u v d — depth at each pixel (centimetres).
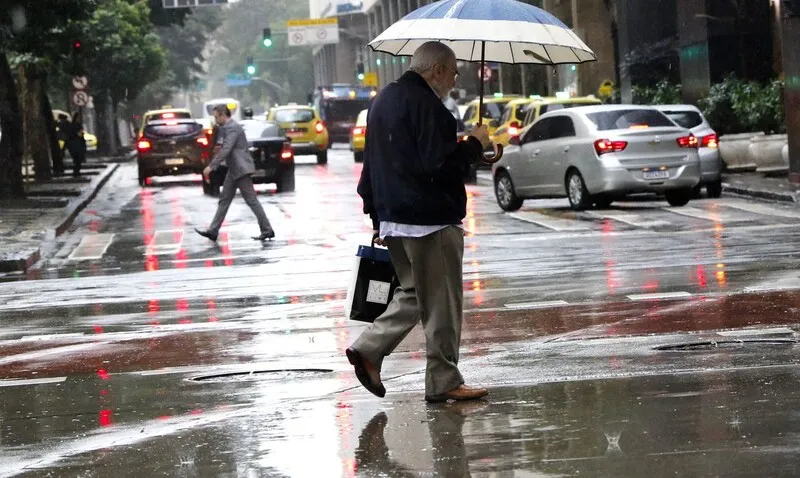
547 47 1969
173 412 1906
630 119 5828
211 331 2783
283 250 4750
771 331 2409
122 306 3306
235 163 5116
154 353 2520
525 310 2866
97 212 7219
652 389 1869
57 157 11369
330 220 6016
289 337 2650
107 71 15462
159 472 1508
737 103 7988
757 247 4031
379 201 1741
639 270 3528
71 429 1809
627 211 5725
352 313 1836
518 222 5488
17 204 7338
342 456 1536
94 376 2283
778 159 7106
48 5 7794
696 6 8994
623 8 10438
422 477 1417
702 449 1480
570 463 1442
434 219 1728
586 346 2339
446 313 1788
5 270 4456
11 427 1847
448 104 9844
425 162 1695
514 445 1542
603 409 1734
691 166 5741
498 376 2061
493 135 8688
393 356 2314
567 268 3681
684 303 2841
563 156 5881
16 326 3019
